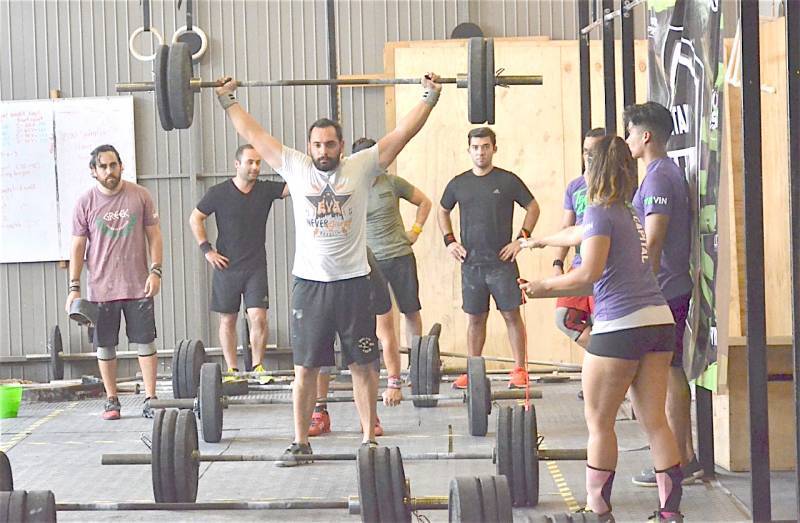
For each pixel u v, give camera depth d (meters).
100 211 9.38
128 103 12.09
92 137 12.09
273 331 12.25
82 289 12.23
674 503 5.50
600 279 5.36
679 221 6.33
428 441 8.33
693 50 6.33
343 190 6.75
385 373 10.94
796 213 5.26
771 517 5.92
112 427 9.37
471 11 12.03
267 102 12.20
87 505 5.79
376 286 7.27
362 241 6.89
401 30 12.09
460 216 9.89
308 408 7.24
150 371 9.70
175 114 6.66
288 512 6.52
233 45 12.15
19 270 12.23
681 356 6.50
